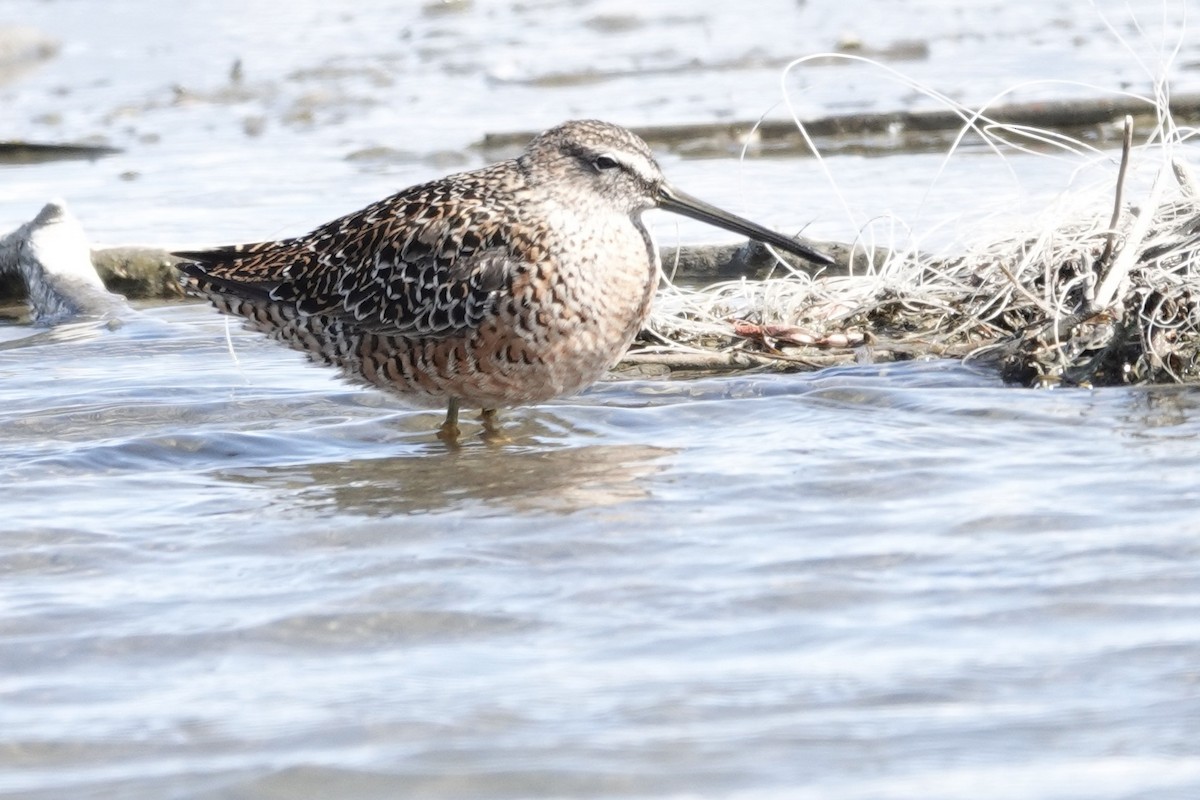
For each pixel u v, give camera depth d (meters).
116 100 26.02
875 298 14.56
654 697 7.38
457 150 21.94
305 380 13.64
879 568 8.91
